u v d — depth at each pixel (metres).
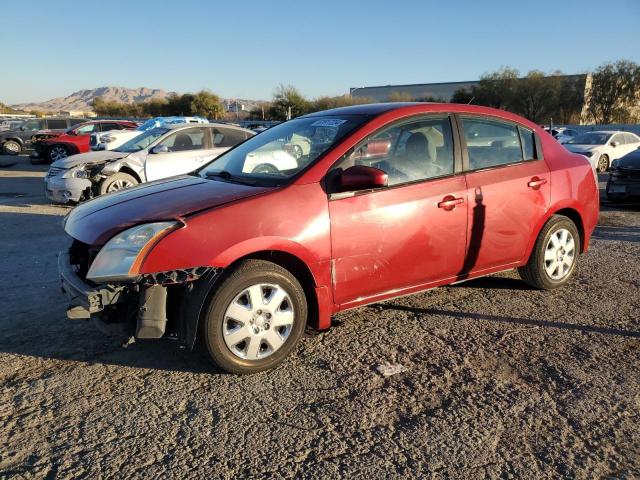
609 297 5.00
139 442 2.82
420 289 4.23
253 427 2.96
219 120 56.12
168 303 3.38
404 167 4.03
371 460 2.67
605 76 46.69
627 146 19.50
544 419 3.02
